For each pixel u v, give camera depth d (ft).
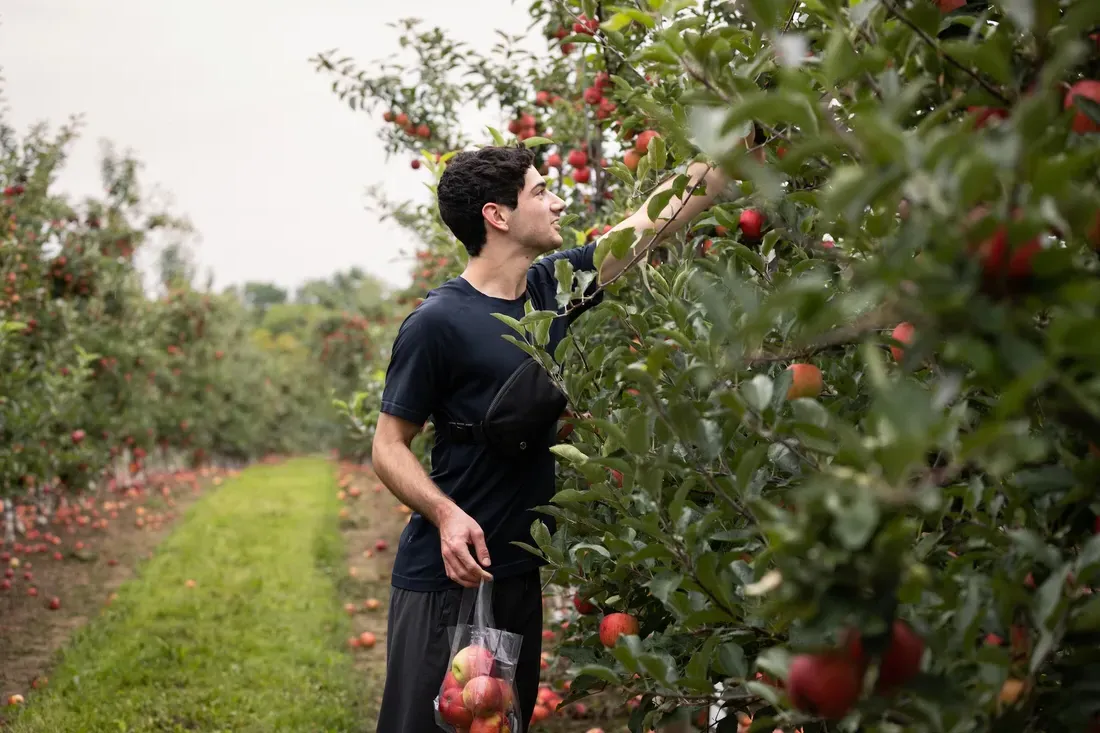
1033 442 2.81
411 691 7.47
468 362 7.46
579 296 6.76
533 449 7.62
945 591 3.77
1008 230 2.74
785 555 3.20
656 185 7.38
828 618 3.06
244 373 64.28
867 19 4.17
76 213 36.58
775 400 4.48
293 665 17.24
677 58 4.45
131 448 41.55
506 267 7.87
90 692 15.20
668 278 7.23
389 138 17.04
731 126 3.12
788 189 5.77
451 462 7.68
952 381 2.99
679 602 4.79
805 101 3.12
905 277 2.91
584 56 10.66
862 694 3.24
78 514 32.94
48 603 22.06
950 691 3.23
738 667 4.61
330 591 23.67
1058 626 3.32
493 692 6.86
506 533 7.63
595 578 6.72
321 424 74.23
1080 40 3.62
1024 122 2.83
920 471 3.97
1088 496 3.71
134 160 41.04
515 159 7.75
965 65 3.71
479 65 15.84
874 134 2.80
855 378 5.55
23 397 23.31
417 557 7.66
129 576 25.36
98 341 34.96
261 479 50.96
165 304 49.44
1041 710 3.81
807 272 5.19
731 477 4.74
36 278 29.30
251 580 23.90
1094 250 3.43
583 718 13.62
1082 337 2.65
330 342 71.56
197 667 16.71
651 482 4.73
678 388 4.41
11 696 15.10
